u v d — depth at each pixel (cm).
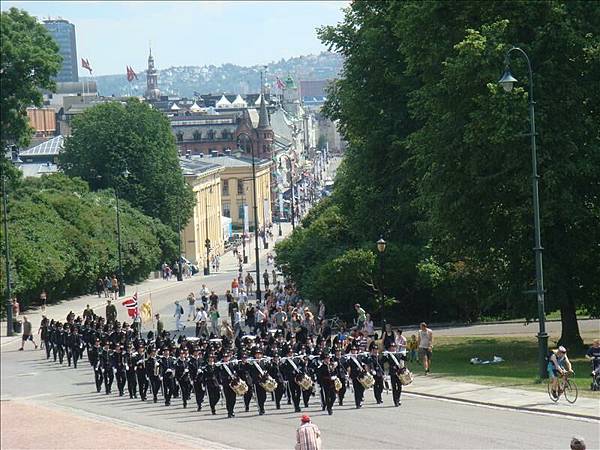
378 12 8862
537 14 6444
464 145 6631
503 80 5541
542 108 6303
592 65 6378
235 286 12356
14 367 7925
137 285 16425
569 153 6291
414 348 6938
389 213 8962
